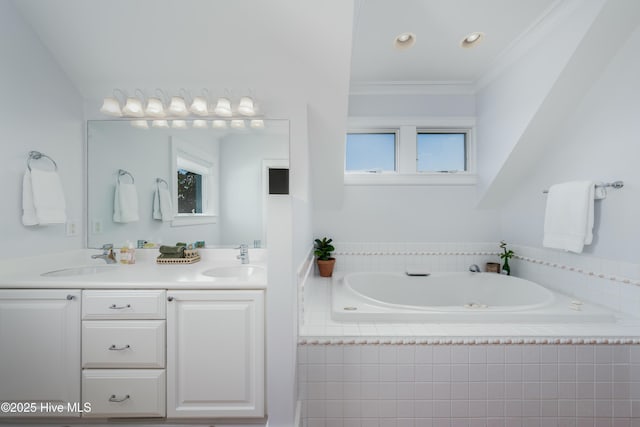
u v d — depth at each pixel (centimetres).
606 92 171
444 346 147
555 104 193
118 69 190
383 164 289
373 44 211
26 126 164
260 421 145
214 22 171
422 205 284
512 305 235
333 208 287
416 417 147
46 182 169
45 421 145
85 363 139
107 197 205
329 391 147
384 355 147
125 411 139
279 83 200
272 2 153
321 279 269
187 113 199
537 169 231
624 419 144
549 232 205
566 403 145
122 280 145
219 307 140
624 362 145
